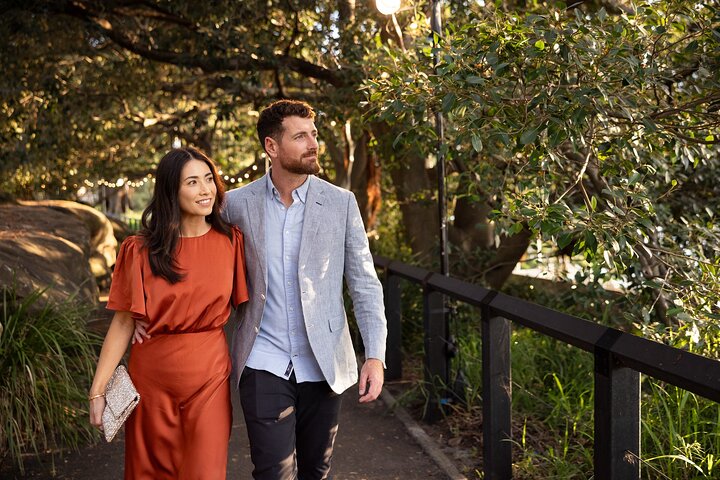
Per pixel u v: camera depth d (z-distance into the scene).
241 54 8.24
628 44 3.55
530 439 4.25
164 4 8.70
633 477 2.60
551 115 3.48
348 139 11.19
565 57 3.41
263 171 15.88
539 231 3.72
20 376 4.14
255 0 8.30
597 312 5.51
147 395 2.64
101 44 10.30
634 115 3.87
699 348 3.93
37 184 16.61
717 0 3.98
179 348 2.63
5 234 7.66
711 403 3.87
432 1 4.89
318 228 2.76
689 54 3.86
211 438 2.62
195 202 2.61
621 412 2.59
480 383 5.03
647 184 4.32
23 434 4.26
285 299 2.75
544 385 4.89
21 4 8.61
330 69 8.55
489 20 4.00
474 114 3.70
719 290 3.79
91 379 4.52
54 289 6.16
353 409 5.23
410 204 9.18
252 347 2.74
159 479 2.68
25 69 9.70
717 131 4.20
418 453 4.37
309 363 2.76
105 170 18.42
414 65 4.17
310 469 2.90
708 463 3.33
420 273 5.13
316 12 8.46
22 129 11.06
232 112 9.12
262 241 2.75
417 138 5.15
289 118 2.69
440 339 4.84
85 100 10.99
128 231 15.76
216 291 2.64
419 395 5.20
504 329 3.66
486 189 4.97
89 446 4.34
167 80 12.34
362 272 2.87
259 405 2.70
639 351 2.45
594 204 3.46
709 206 5.86
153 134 16.89
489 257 8.42
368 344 2.80
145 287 2.61
